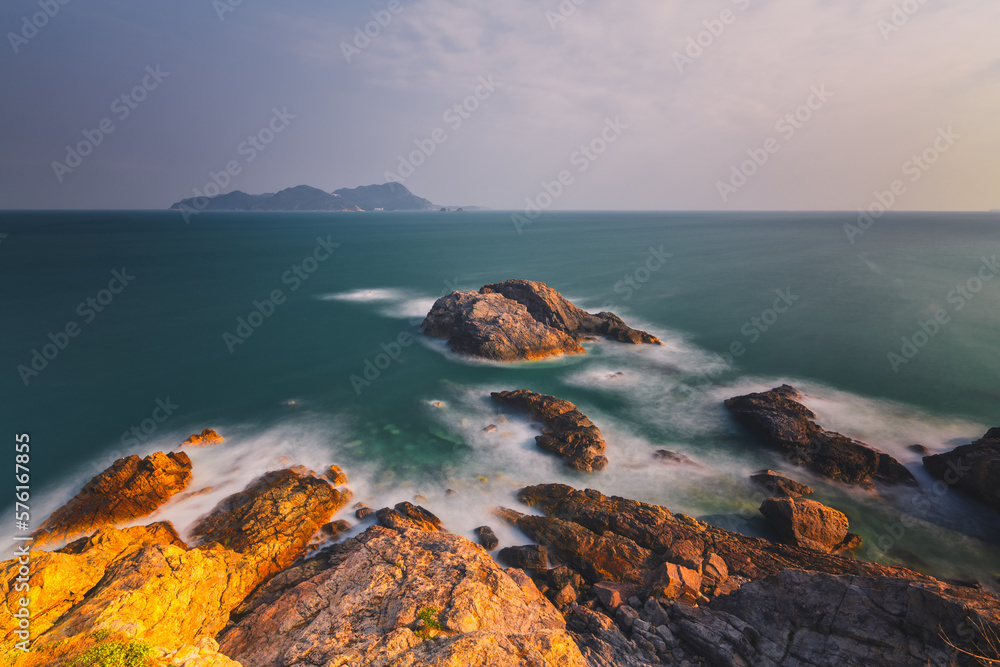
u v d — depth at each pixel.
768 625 13.47
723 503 24.11
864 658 11.46
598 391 37.84
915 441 30.16
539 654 10.72
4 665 9.86
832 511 21.16
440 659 10.24
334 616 13.18
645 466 27.27
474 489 24.88
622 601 16.41
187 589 14.48
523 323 46.22
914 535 22.00
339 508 23.17
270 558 18.98
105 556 15.64
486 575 14.96
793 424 29.22
